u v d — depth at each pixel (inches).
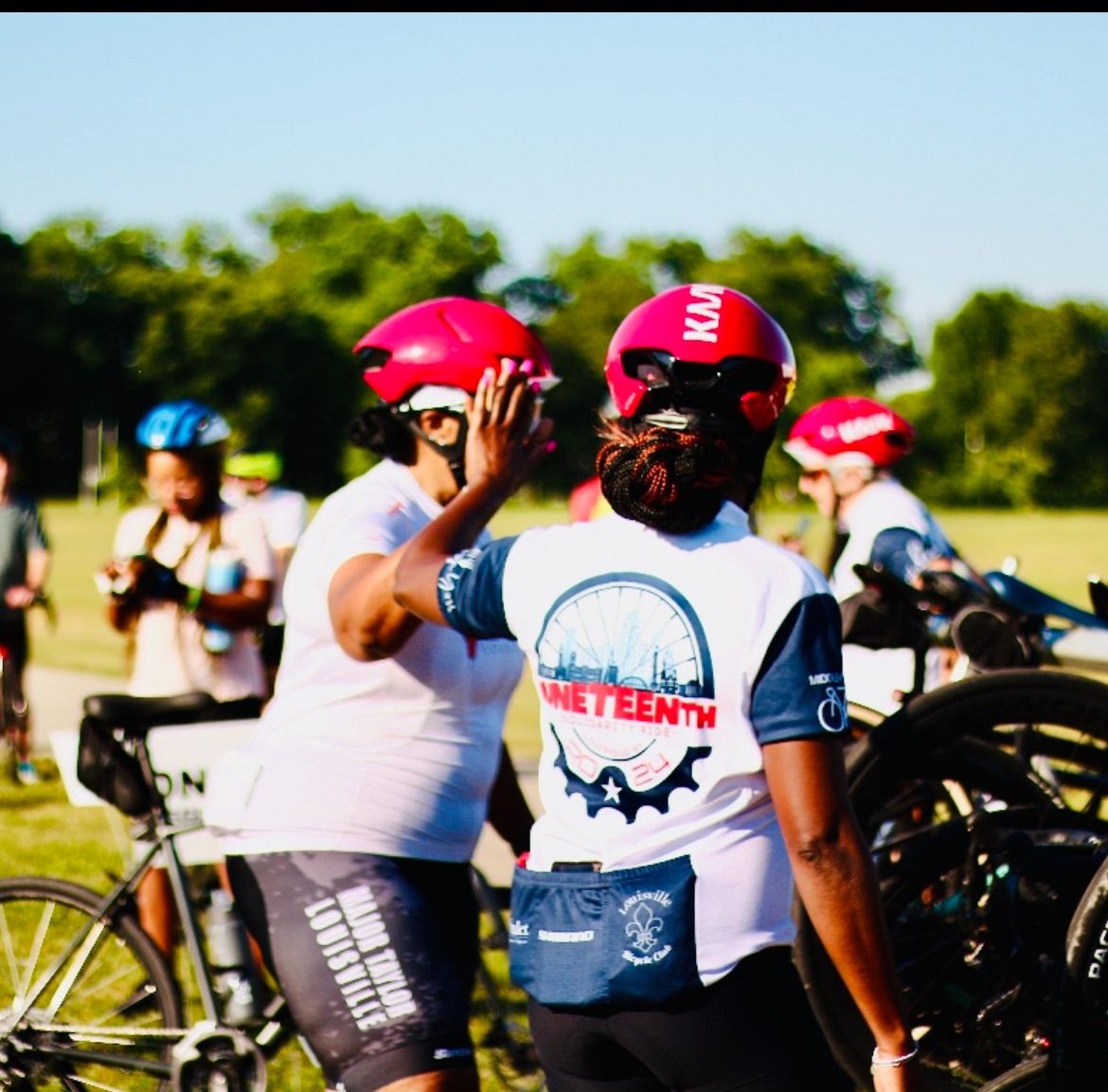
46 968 151.8
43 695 459.8
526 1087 143.2
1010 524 2448.3
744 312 92.5
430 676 114.0
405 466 118.6
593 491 209.6
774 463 2608.3
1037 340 4441.4
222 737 151.6
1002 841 128.0
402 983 109.0
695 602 85.7
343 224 4133.9
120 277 3882.9
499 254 4099.4
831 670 84.7
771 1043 85.4
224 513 188.4
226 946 149.9
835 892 82.8
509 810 134.2
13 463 350.3
